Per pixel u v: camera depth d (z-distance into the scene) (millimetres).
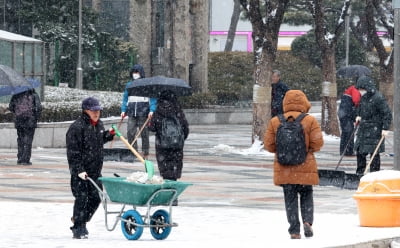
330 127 79312
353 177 44844
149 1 112750
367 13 83938
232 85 119688
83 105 29562
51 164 55750
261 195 42594
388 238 29312
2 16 119875
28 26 120500
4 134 67312
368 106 46438
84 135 29453
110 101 83688
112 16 128250
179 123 38156
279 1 64562
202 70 112625
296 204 29078
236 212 36562
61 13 115688
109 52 115312
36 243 27828
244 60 128625
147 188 28375
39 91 82000
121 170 52094
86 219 30000
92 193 29922
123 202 29094
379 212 32219
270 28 65000
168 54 109000
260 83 65375
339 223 33344
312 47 135000
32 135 55156
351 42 138000
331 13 135125
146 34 112500
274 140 29109
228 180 48750
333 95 79062
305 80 129250
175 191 28938
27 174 49969
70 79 115938
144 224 29000
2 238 29406
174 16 107188
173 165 38125
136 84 43781
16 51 79188
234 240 28328
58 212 36344
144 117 57125
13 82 53344
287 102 29219
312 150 28922
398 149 31891
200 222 33719
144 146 57688
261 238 29203
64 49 115812
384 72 83875
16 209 37000
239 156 63656
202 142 76938
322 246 26406
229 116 107750
